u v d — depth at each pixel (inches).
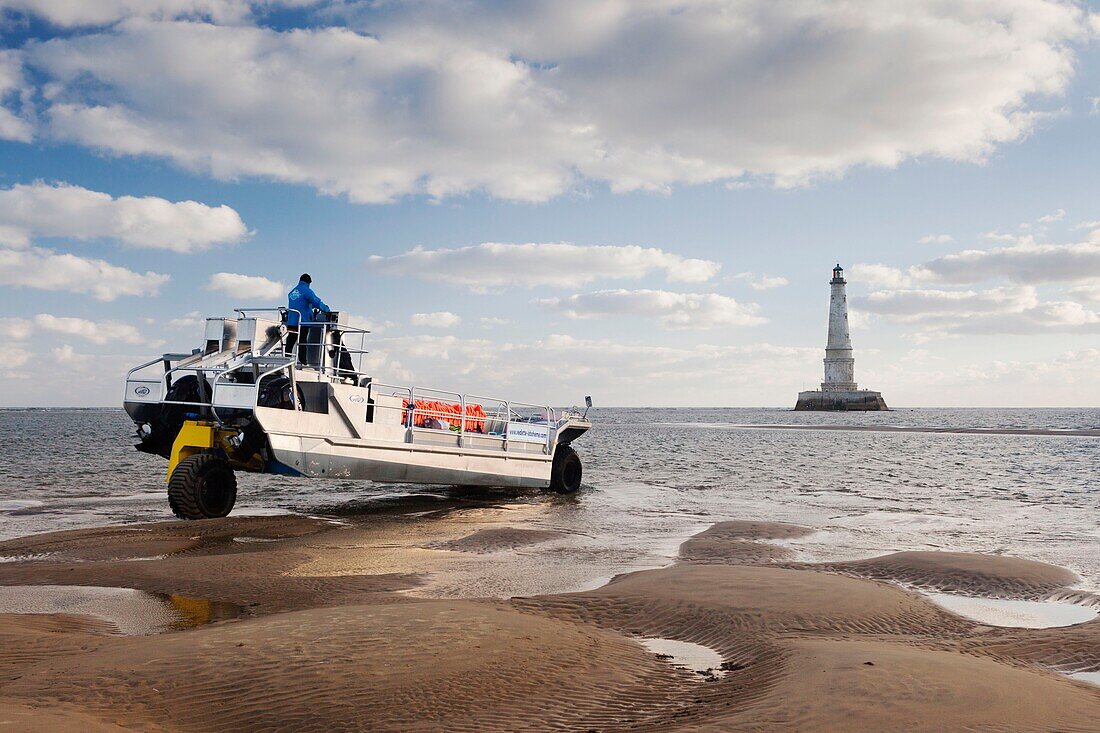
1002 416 5920.3
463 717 186.5
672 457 1397.6
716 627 279.1
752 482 914.7
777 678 217.5
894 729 174.9
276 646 226.7
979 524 569.6
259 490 790.5
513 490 772.6
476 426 735.7
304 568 388.8
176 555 430.0
